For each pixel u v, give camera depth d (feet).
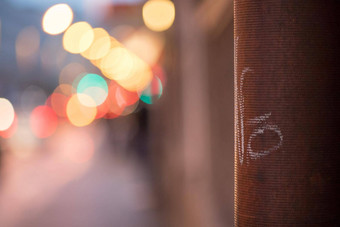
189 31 34.42
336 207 5.71
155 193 45.57
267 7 5.70
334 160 5.69
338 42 5.73
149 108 103.19
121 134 95.76
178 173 40.24
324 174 5.66
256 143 5.71
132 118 103.65
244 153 5.79
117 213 36.99
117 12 64.49
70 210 39.24
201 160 32.63
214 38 28.94
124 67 136.26
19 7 289.74
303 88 5.65
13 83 272.10
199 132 33.58
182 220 31.17
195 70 33.78
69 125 194.80
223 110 26.02
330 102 5.69
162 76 78.74
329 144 5.68
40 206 41.68
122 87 214.48
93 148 102.94
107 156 87.56
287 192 5.66
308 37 5.67
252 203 5.75
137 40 73.36
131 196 44.93
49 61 320.91
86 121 223.51
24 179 59.67
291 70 5.65
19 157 85.66
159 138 76.38
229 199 23.91
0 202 44.19
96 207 40.06
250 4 5.77
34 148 101.14
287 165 5.65
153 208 37.99
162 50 72.54
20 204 43.01
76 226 33.09
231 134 23.85
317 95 5.66
